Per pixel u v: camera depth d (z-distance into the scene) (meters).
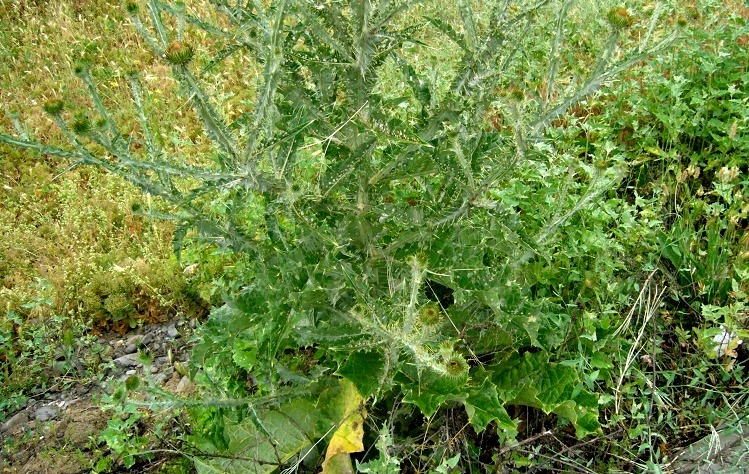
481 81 1.32
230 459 1.45
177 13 1.18
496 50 1.28
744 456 1.38
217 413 1.48
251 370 1.68
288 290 1.30
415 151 1.26
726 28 2.44
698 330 1.56
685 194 2.04
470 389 1.35
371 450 1.50
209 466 1.44
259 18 1.13
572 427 1.49
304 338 1.30
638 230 1.72
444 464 1.23
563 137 2.10
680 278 1.78
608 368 1.52
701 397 1.55
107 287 2.23
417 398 1.32
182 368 1.70
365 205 1.30
